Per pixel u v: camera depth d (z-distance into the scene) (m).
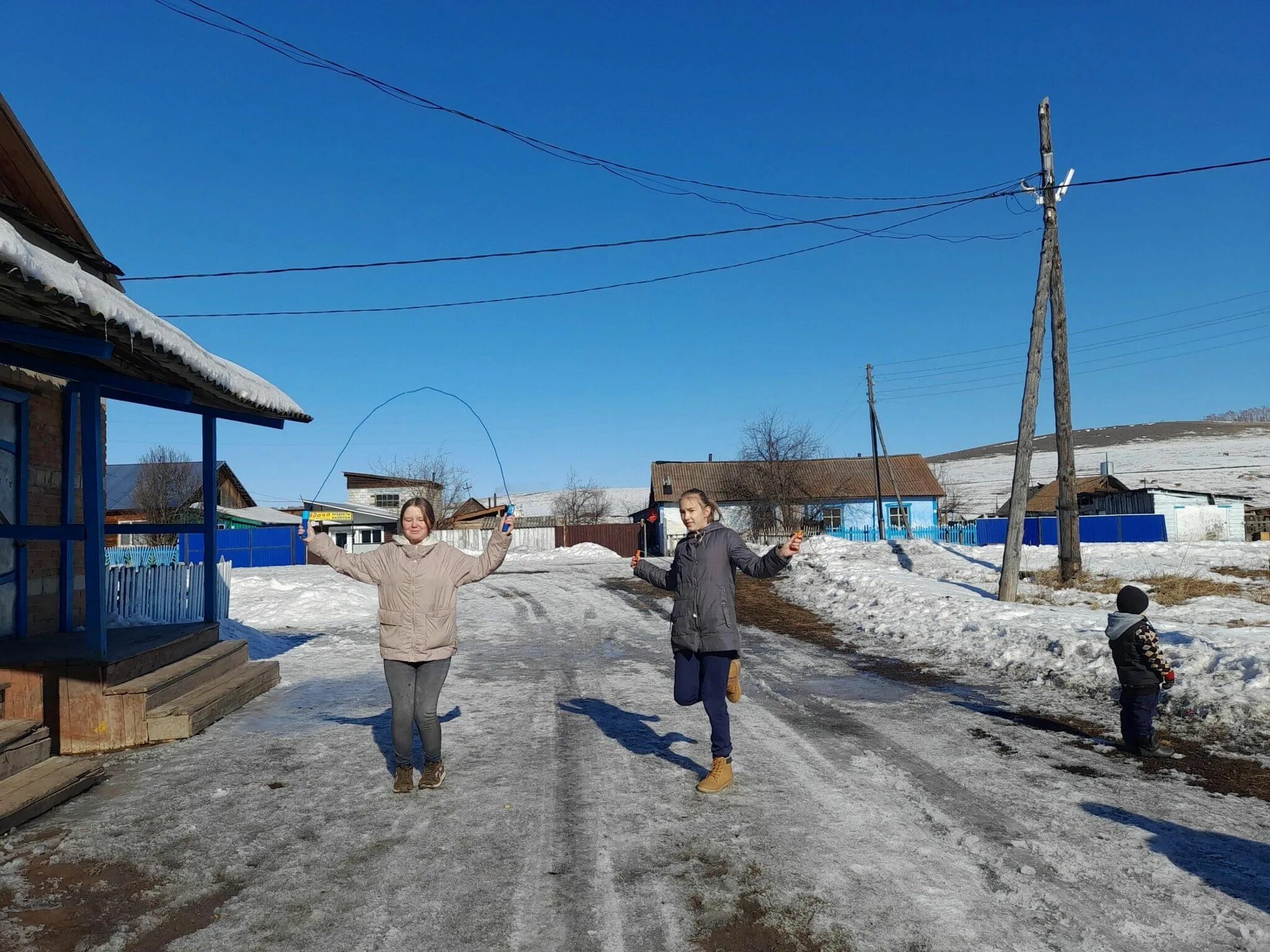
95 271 8.20
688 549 5.07
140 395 7.26
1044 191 14.15
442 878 3.76
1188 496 41.56
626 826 4.38
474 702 7.64
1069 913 3.39
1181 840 4.19
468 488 50.91
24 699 5.99
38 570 8.53
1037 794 4.91
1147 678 5.75
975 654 9.76
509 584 21.11
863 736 6.32
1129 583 16.81
